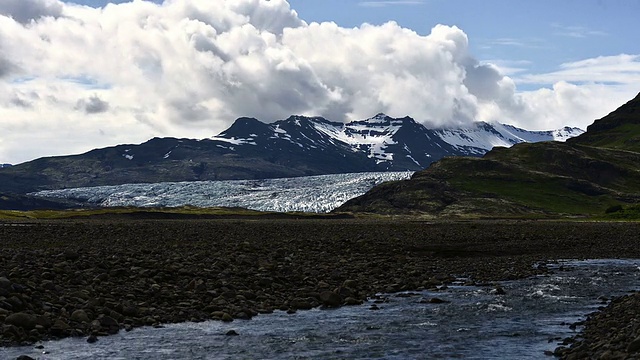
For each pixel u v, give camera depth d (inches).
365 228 4158.5
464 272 1996.8
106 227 3715.6
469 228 4274.1
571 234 3750.0
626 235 3678.6
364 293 1526.8
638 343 797.9
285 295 1453.0
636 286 1667.1
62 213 6948.8
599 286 1672.0
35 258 1583.4
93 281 1371.8
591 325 1103.0
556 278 1854.1
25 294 1155.9
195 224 4480.8
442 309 1328.7
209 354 939.3
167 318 1168.2
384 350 966.4
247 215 7421.3
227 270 1633.9
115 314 1130.7
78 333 1022.4
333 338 1049.5
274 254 2128.4
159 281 1446.9
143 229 3538.4
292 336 1062.4
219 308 1256.8
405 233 3617.1
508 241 3225.9
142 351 947.3
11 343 941.2
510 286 1689.2
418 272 1905.8
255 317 1232.8
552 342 993.5
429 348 975.6
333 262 2050.9
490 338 1039.0
